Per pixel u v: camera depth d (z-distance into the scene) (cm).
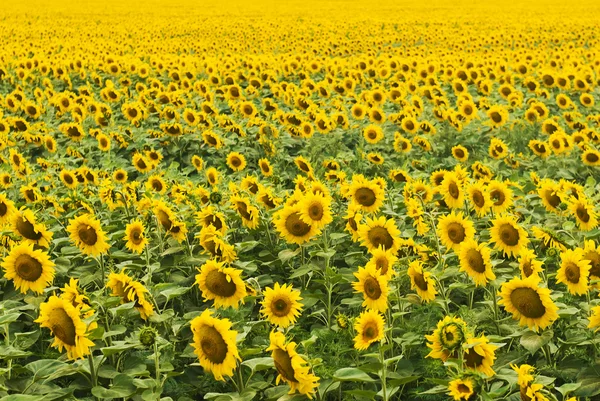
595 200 774
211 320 433
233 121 1324
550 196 757
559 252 591
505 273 606
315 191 734
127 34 3947
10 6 6644
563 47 2975
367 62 2103
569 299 579
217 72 2109
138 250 652
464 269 557
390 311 569
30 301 593
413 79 1805
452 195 730
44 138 1259
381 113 1365
